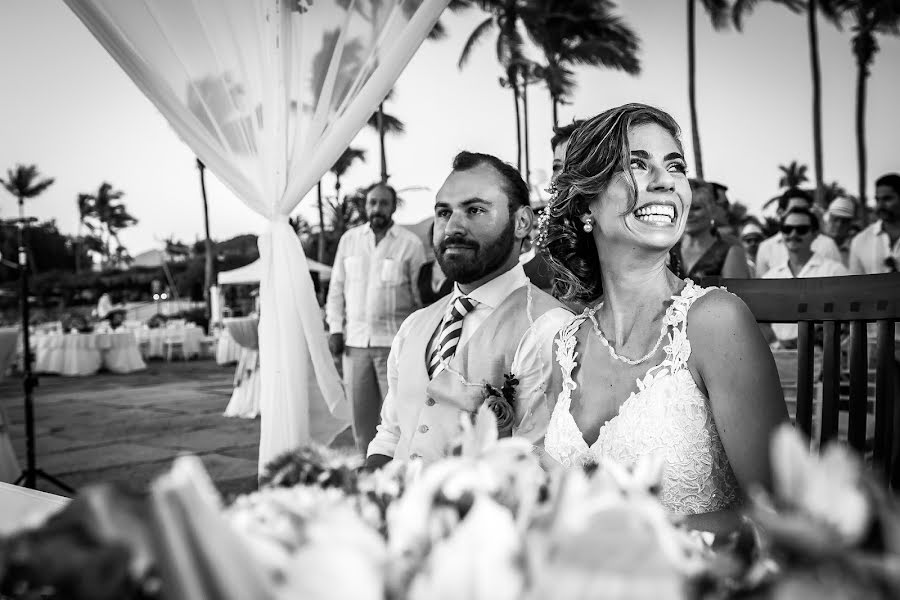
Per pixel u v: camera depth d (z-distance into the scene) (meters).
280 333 3.37
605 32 22.08
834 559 0.35
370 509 0.53
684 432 1.34
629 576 0.34
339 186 25.55
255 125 3.30
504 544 0.39
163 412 8.62
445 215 2.10
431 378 2.06
